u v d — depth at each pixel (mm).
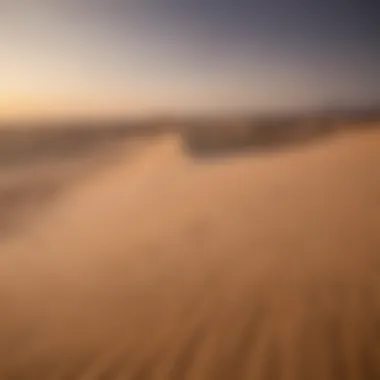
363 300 2361
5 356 2424
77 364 2277
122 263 3330
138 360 2223
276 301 2465
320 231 3346
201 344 2240
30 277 3291
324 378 1903
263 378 1951
